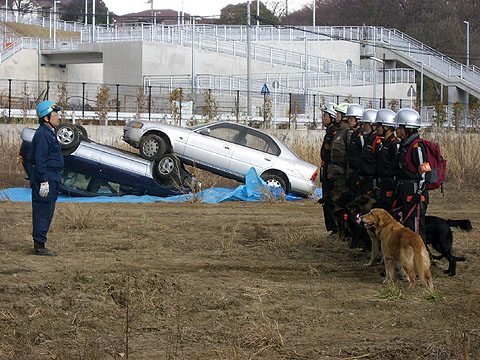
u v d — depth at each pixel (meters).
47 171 8.49
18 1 84.44
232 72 53.47
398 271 7.89
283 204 14.93
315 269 8.20
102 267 7.94
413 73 61.34
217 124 16.27
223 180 17.81
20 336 5.66
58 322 5.99
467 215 13.61
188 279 7.53
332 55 60.81
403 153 7.80
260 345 5.52
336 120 10.20
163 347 5.48
